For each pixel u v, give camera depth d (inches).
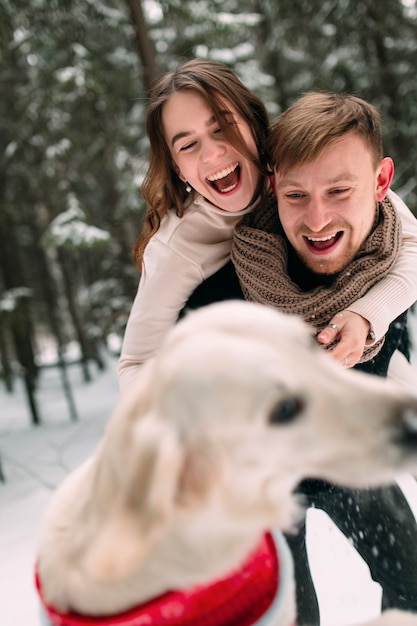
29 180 355.3
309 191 57.6
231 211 67.7
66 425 292.7
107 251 356.8
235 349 37.3
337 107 58.4
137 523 34.1
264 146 66.5
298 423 37.2
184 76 67.2
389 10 309.4
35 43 258.1
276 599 43.0
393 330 64.6
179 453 35.4
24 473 206.1
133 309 69.3
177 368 37.3
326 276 62.2
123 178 295.9
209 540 38.7
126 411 39.1
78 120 296.2
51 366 549.0
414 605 63.9
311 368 38.5
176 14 238.8
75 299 465.7
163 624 40.3
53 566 42.8
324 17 321.7
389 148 300.0
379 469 37.5
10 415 360.5
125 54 294.2
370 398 37.8
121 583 39.0
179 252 67.1
